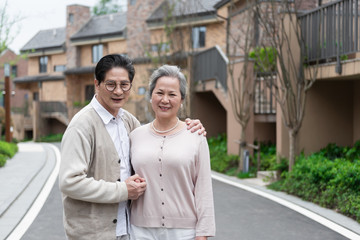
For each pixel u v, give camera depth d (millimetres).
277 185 8141
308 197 6918
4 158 12328
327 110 9281
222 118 16359
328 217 5770
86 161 2281
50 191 7906
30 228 5367
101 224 2316
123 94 2383
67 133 2289
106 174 2363
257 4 8828
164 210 2449
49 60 35844
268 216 5906
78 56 33000
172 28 17312
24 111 33469
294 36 8922
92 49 32250
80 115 2355
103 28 31844
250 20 10219
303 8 10359
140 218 2490
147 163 2457
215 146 14203
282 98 8641
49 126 32281
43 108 31438
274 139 12734
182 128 2539
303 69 8484
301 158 8539
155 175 2455
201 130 2537
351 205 5828
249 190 8023
